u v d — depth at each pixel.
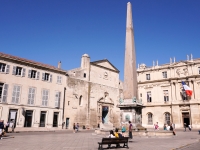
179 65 47.47
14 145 13.36
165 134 22.14
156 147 12.80
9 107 29.83
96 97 43.75
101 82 45.81
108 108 46.22
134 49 21.84
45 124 33.69
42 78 34.59
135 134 19.02
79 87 40.75
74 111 38.84
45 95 34.44
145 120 49.88
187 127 44.66
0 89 29.64
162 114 47.88
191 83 45.25
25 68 32.69
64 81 37.78
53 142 15.46
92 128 41.09
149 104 49.94
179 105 45.66
